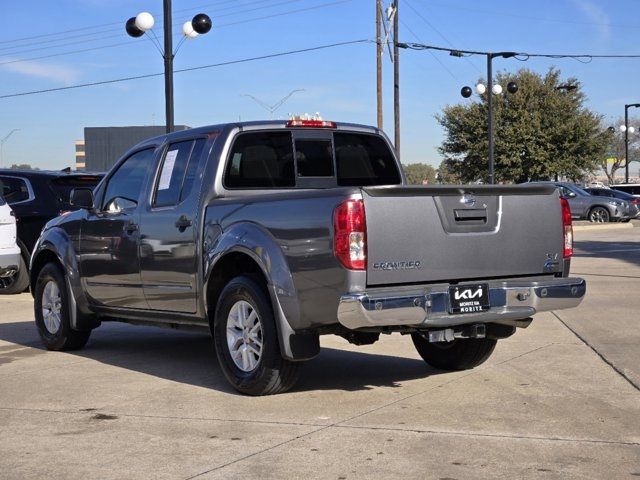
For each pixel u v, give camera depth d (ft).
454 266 19.65
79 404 20.85
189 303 23.21
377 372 24.21
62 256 28.04
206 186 22.72
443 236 19.49
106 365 26.20
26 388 22.81
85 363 26.61
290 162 24.26
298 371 20.84
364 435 17.51
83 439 17.70
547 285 20.66
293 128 24.44
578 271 52.75
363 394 21.33
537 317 33.99
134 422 19.01
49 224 29.63
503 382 22.40
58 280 28.43
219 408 20.15
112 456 16.46
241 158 23.27
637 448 16.34
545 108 170.60
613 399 20.30
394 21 112.68
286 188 24.02
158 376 24.29
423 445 16.70
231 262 22.04
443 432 17.61
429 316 19.02
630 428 17.74
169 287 23.82
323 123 25.03
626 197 124.47
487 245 20.12
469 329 20.59
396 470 15.21
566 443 16.71
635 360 24.98
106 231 26.25
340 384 22.59
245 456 16.25
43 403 21.01
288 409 19.89
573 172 170.19
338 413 19.42
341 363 25.71
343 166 25.36
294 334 19.98
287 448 16.70
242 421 18.88
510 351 26.81
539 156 166.81
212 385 22.88
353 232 18.40
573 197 119.03
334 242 18.58
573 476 14.75
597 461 15.57
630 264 57.00
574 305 21.20
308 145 24.68
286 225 19.86
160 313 24.62
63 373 24.93
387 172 26.37
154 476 15.19
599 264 57.36
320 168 24.82
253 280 21.03
